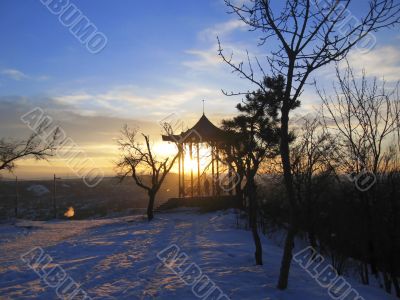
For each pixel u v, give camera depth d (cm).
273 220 2934
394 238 1692
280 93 1426
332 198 2380
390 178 1731
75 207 6156
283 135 1171
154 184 4166
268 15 1126
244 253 1822
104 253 1994
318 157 2531
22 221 4400
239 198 4016
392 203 1700
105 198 7269
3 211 5425
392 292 1739
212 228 3050
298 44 1127
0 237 2902
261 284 1261
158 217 4269
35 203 6278
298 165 2559
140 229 3212
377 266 1898
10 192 6494
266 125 1533
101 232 3148
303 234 2820
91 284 1302
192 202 4862
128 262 1698
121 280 1352
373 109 1666
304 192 2609
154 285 1273
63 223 4153
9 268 1609
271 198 2928
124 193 7956
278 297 1130
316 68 1134
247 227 2973
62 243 2445
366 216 1798
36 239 2766
